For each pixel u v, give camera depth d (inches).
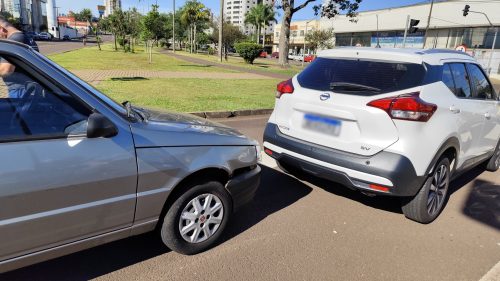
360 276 119.7
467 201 186.2
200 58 1536.7
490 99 197.3
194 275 115.0
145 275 113.9
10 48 94.1
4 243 87.8
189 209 122.2
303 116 163.3
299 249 133.4
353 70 155.3
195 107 374.6
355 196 183.8
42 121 94.6
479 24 2027.6
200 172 123.2
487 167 234.5
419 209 152.2
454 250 139.0
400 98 136.7
